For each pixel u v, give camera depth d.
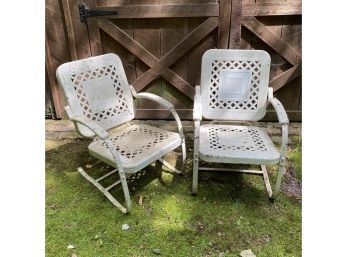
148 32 2.48
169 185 2.07
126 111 2.11
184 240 1.67
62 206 1.91
